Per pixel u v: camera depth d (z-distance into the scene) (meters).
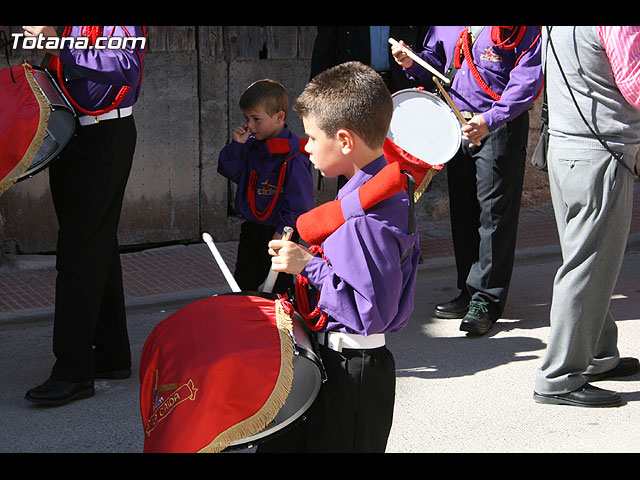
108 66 3.69
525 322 5.27
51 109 3.50
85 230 4.01
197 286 5.77
